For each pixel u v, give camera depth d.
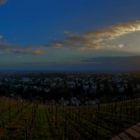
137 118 70.00
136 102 100.19
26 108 117.50
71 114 95.12
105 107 100.69
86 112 96.00
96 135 59.75
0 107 114.00
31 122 79.75
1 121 80.19
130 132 57.09
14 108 114.06
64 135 62.91
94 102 177.88
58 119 85.06
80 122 76.81
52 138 60.59
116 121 70.62
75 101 195.75
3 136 62.19
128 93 195.75
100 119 77.44
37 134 64.31
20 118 87.50
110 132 61.03
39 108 118.44
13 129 69.50
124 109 87.12
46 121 81.62
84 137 59.84
